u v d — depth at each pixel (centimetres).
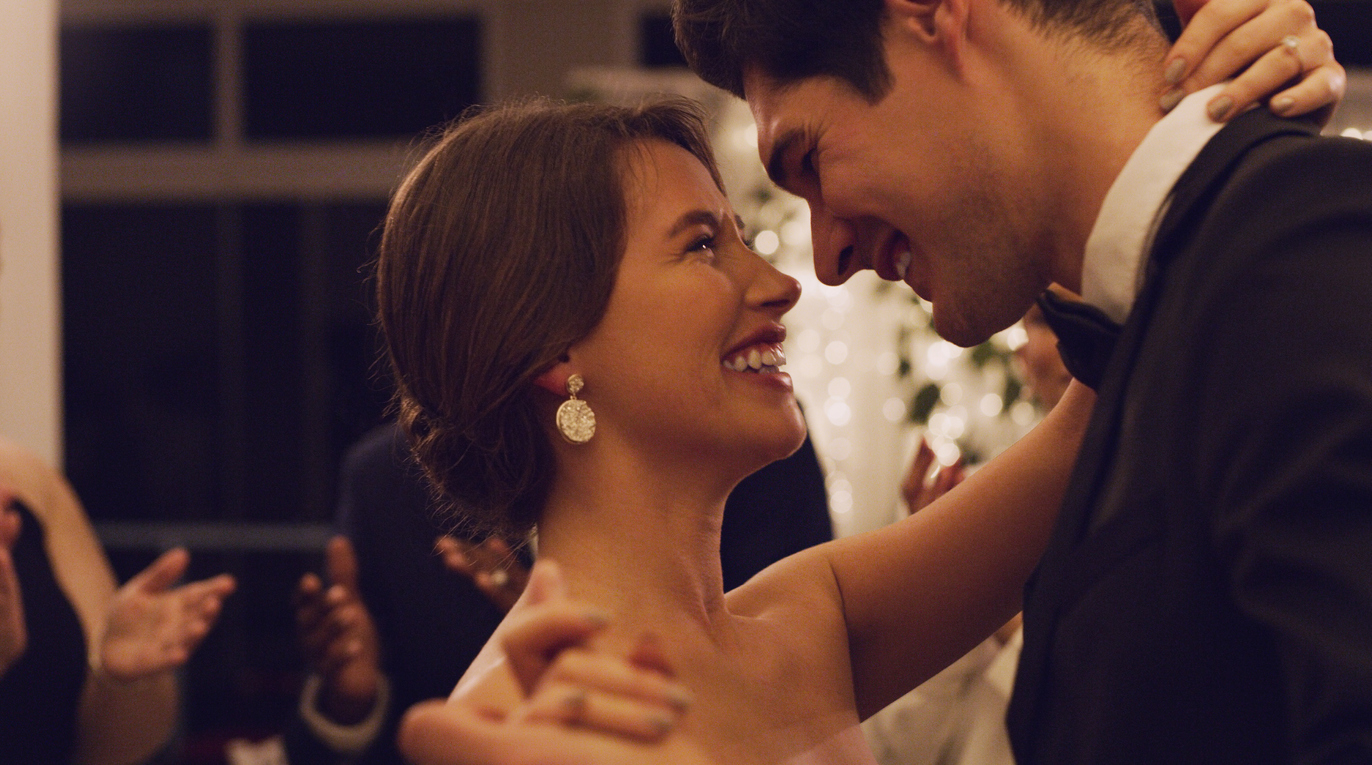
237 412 750
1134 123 110
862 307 508
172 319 754
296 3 749
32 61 288
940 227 120
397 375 131
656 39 724
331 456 747
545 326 118
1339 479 80
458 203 121
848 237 129
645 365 119
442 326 122
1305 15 108
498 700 101
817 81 121
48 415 292
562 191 119
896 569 145
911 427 456
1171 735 94
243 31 754
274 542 606
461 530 183
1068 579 102
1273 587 83
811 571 145
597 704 73
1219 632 93
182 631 212
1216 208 97
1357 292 85
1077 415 146
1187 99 107
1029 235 118
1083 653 99
